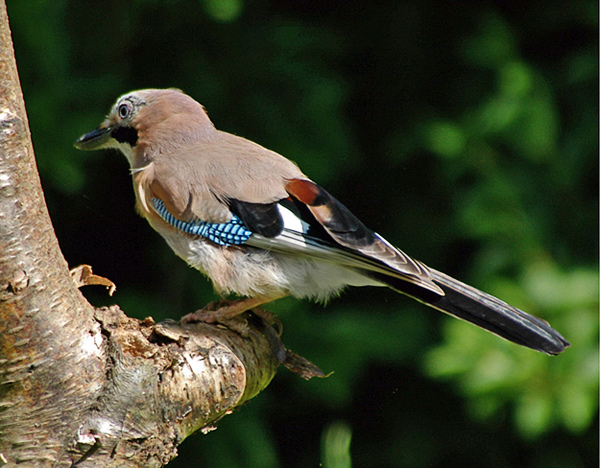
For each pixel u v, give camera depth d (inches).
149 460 196.1
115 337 198.2
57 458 190.1
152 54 417.4
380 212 468.1
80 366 191.6
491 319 252.5
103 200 422.9
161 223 271.0
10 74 177.2
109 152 418.0
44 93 362.3
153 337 205.9
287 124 417.4
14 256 179.8
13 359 184.1
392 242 464.8
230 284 256.4
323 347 407.2
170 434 199.3
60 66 366.6
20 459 189.3
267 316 258.8
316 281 261.0
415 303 440.5
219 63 420.2
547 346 251.3
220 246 258.5
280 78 420.5
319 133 418.3
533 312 399.5
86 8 395.9
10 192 178.2
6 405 186.9
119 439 192.2
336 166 427.5
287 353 256.2
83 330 194.4
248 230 253.4
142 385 194.9
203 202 258.5
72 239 421.1
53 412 189.6
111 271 418.9
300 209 251.4
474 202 432.1
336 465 236.7
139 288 417.4
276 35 425.1
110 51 405.4
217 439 382.6
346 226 244.4
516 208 429.1
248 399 239.9
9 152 177.0
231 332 236.4
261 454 385.7
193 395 202.2
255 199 255.4
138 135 293.6
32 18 352.8
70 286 193.2
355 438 454.9
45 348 186.5
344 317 416.8
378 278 256.5
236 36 424.5
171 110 290.2
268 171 262.8
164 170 269.3
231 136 292.8
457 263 467.5
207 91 413.4
